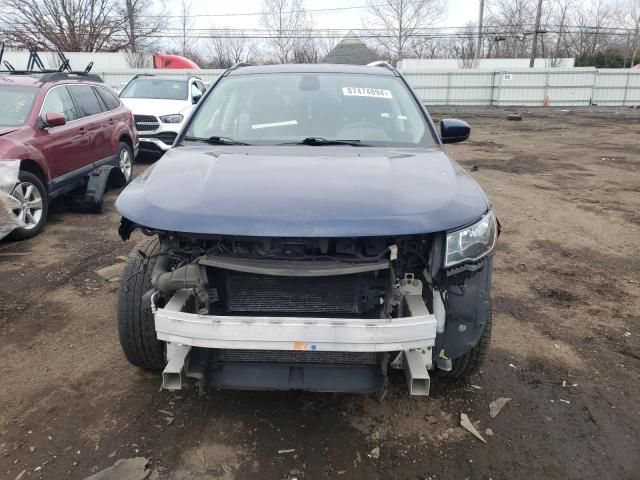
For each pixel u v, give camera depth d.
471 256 2.46
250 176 2.71
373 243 2.48
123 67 32.53
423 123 3.72
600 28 46.78
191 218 2.38
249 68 4.34
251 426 2.86
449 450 2.71
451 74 33.97
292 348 2.32
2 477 2.48
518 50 52.44
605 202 8.18
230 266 2.38
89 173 7.27
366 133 3.56
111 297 4.43
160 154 11.31
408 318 2.34
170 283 2.46
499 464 2.62
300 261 2.40
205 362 2.57
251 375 2.59
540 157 13.05
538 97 34.12
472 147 15.05
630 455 2.70
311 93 3.90
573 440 2.80
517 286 4.83
